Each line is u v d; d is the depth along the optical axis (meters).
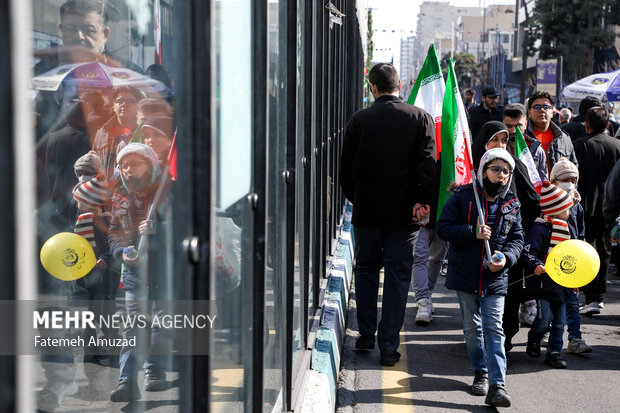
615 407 5.09
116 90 2.48
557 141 7.19
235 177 2.53
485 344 5.07
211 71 1.78
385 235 5.79
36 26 2.39
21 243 0.92
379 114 5.66
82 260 2.64
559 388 5.47
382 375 5.66
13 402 0.95
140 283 2.51
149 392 2.33
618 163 7.13
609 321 7.70
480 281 4.90
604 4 50.59
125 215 2.62
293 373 4.06
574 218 5.88
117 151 2.53
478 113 12.71
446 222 4.98
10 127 0.90
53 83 2.46
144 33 2.34
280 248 3.66
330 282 7.32
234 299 2.55
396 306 5.82
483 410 4.97
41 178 2.45
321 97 6.00
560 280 5.12
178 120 1.89
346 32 10.61
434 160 5.64
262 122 2.82
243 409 2.73
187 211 1.77
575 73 53.31
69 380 2.67
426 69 6.73
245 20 2.66
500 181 4.82
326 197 7.05
